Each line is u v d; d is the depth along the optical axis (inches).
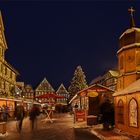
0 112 1375.5
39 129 989.8
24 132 885.8
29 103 2265.0
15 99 1871.3
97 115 1196.5
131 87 754.8
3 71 2119.8
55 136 767.7
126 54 914.7
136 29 913.5
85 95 1157.7
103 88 1159.0
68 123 1300.4
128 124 747.4
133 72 882.1
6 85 2220.7
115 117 879.1
